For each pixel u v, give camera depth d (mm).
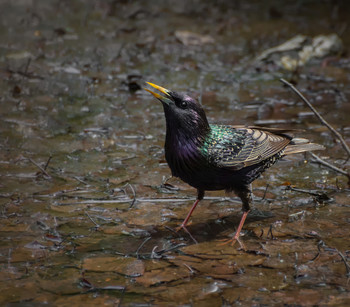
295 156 11594
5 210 9195
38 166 10461
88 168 10883
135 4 22766
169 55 17578
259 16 21969
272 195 9992
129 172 10797
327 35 19219
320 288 7195
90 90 14820
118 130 12695
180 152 8336
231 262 7855
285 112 13805
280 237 8586
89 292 7070
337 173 10836
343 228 8820
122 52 17578
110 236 8562
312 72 16609
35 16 20719
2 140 11883
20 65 16125
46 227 8734
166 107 8297
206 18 21484
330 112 13820
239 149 8602
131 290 7133
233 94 14883
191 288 7195
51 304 6797
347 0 24266
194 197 9961
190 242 8461
